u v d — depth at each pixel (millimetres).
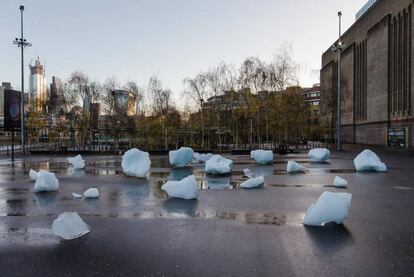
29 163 22234
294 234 6543
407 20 34906
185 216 7938
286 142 41062
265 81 34844
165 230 6832
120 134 35094
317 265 5039
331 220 7125
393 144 35188
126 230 6836
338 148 36625
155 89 38594
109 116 35594
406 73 34938
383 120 40188
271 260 5234
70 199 10031
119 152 30969
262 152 21125
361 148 40719
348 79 53125
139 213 8258
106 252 5621
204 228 6957
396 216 7918
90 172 16859
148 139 35281
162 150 31203
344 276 4664
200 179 14164
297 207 8852
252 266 5008
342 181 12266
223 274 4742
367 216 7918
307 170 17547
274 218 7746
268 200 9750
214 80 36938
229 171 16141
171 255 5465
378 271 4820
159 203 9383
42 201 9766
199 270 4879
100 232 6719
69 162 20750
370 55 44188
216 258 5320
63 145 36469
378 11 41812
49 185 11352
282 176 15109
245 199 9891
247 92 35031
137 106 36781
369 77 44469
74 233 6430
